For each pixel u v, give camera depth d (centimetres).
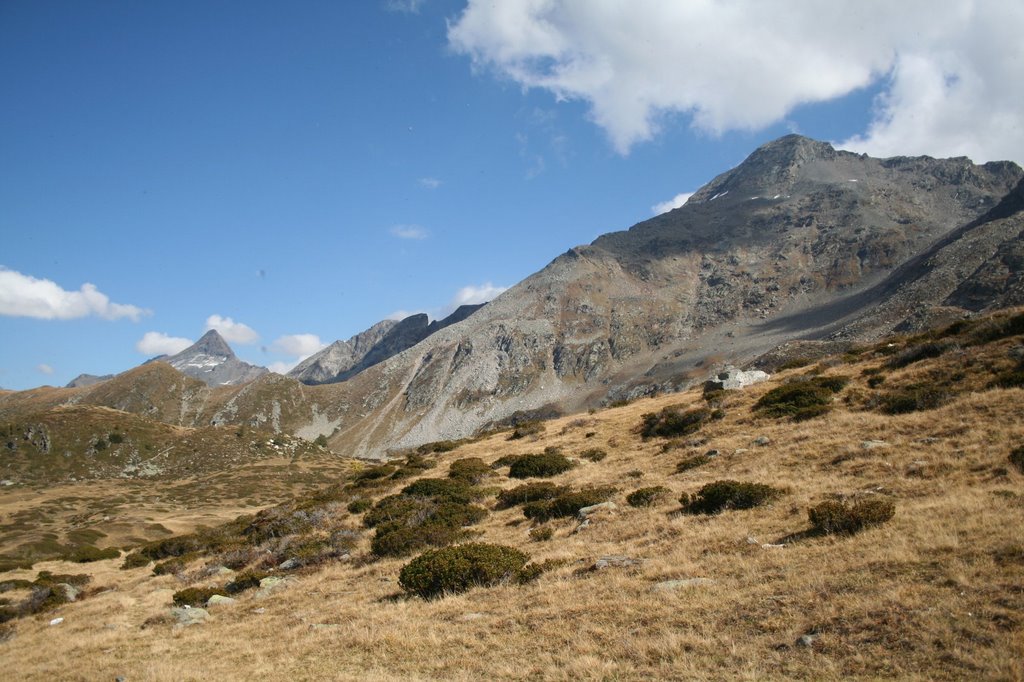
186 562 3388
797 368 4600
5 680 1573
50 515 8975
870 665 823
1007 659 749
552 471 3353
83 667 1569
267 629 1684
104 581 3403
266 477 13600
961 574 1003
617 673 950
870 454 2138
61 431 15850
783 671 856
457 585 1688
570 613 1278
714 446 2927
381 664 1207
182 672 1355
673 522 1886
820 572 1180
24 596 3102
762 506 1839
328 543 2777
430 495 3362
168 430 17438
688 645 995
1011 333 3095
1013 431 1939
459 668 1109
